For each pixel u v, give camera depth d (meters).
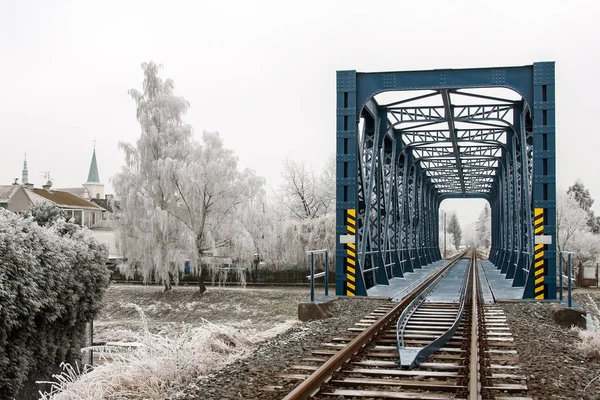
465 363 8.47
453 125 25.58
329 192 50.38
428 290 20.45
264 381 7.77
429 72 18.94
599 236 51.78
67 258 12.22
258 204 38.50
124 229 36.47
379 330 11.65
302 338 11.20
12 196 61.03
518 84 18.30
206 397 7.10
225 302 34.50
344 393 6.95
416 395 6.85
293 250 41.50
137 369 7.99
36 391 11.40
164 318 32.47
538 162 17.75
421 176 43.03
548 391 7.28
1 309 9.56
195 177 36.31
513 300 17.06
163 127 37.50
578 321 13.91
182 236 35.84
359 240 20.70
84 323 13.45
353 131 18.98
